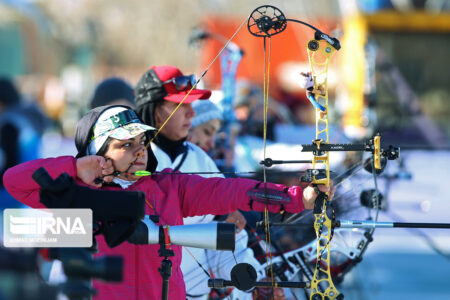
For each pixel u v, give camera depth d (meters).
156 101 14.47
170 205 12.09
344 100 39.09
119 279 8.71
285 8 57.59
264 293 13.86
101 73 99.56
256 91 28.72
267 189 11.73
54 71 97.56
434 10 45.72
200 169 14.76
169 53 125.88
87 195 9.85
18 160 26.70
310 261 13.71
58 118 70.19
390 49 45.41
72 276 8.68
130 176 11.91
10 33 83.75
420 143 44.38
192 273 13.94
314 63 11.23
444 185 24.75
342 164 19.23
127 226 9.83
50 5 110.31
